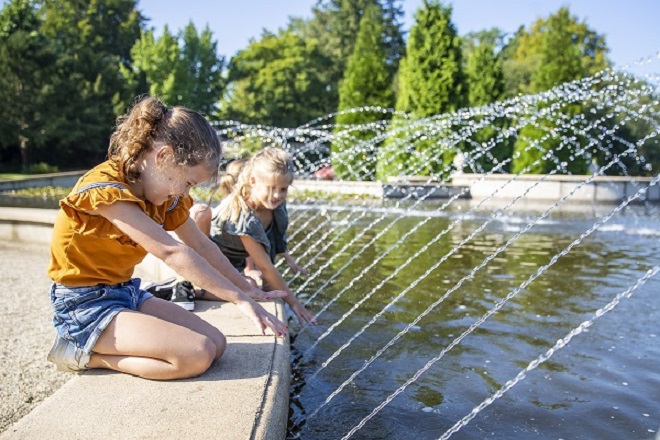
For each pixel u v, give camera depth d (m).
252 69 42.41
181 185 1.95
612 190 16.31
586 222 10.59
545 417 2.35
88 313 1.95
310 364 2.96
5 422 2.12
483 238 8.03
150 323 1.91
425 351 3.15
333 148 20.91
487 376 2.79
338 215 11.94
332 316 3.87
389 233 8.66
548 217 11.68
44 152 34.28
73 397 1.74
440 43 20.06
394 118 20.58
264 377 1.88
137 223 1.89
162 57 39.69
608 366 2.91
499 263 5.89
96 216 1.91
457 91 20.12
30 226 6.91
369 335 3.43
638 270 5.51
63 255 1.95
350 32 47.00
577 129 18.45
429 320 3.75
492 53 26.44
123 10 47.78
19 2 32.50
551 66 20.20
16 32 31.36
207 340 1.91
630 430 2.24
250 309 1.99
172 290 2.85
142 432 1.51
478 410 2.30
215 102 42.97
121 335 1.90
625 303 4.17
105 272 1.99
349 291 4.59
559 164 18.50
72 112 32.62
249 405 1.67
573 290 4.61
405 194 16.91
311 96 40.84
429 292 4.54
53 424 1.55
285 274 5.28
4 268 5.37
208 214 3.43
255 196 3.28
